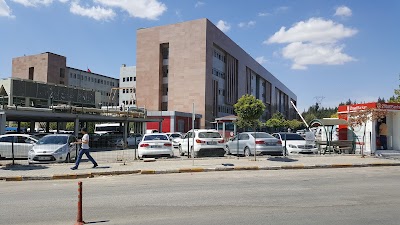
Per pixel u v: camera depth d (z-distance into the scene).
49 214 6.95
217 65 66.50
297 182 11.13
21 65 83.62
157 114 52.03
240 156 19.88
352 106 22.77
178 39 61.88
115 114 32.28
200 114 58.41
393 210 7.16
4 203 8.08
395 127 21.80
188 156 18.61
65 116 27.56
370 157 18.95
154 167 14.65
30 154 16.36
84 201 8.22
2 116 23.44
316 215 6.73
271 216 6.66
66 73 91.19
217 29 64.81
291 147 20.25
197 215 6.77
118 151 24.27
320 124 22.70
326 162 16.58
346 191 9.43
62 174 12.80
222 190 9.63
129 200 8.30
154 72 63.88
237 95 75.69
